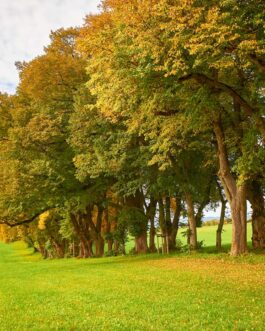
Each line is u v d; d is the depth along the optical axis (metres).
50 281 22.31
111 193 42.38
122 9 17.80
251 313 11.33
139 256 35.28
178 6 15.24
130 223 37.09
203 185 33.75
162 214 35.56
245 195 25.78
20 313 13.50
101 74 19.56
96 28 27.09
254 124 22.25
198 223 36.44
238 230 25.73
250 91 20.97
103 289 17.39
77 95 31.31
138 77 17.53
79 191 34.62
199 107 19.58
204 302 13.25
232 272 19.95
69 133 32.97
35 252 86.31
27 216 38.00
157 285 17.41
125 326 10.69
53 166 32.69
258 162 22.52
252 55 16.59
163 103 20.94
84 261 38.56
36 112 35.19
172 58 15.91
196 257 27.81
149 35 16.02
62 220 53.28
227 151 27.50
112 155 29.81
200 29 14.72
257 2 15.55
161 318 11.42
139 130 24.73
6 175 32.72
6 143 34.66
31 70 33.69
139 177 32.00
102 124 30.42
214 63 15.39
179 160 31.03
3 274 30.19
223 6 15.31
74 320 11.84
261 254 26.33
